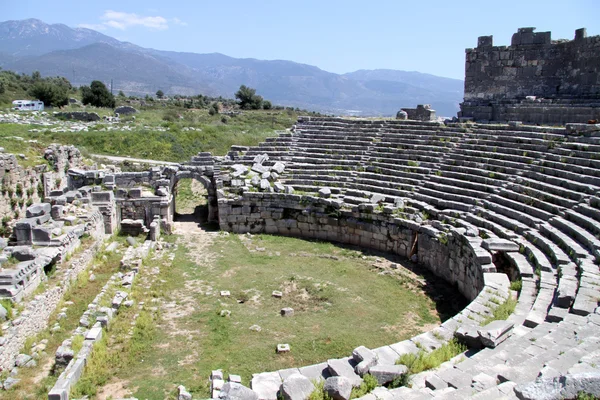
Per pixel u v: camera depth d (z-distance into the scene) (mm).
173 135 60531
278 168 37469
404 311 22234
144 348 18594
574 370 10133
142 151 56656
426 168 32781
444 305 23047
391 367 13062
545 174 26781
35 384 16453
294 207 34625
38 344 18859
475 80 37156
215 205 38000
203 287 24828
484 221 25656
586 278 17328
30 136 53844
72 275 24172
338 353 18266
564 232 21875
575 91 32844
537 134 29594
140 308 21734
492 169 29812
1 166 30312
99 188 35000
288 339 19391
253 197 35375
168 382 16359
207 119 86000
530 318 15789
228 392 11391
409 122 37406
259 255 30250
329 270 27484
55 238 24828
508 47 35594
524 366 11812
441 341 15664
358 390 12508
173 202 39031
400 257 29969
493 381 11250
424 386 12562
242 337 19562
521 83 35469
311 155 38562
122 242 32812
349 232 32781
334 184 35156
